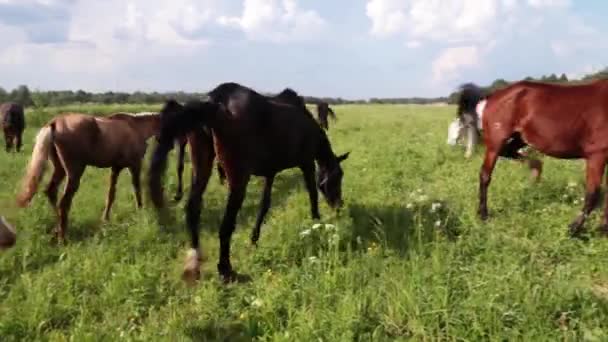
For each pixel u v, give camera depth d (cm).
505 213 776
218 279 578
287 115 655
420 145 1667
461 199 862
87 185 1134
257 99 613
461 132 1445
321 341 404
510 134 761
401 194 925
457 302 449
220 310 497
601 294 494
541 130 720
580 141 693
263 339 425
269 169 653
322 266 562
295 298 490
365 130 2625
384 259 593
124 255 662
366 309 462
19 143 1836
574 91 703
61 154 770
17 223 786
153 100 6750
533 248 611
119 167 884
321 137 746
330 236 633
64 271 585
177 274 600
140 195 928
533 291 448
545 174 987
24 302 504
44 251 676
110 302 518
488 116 780
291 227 713
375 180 1051
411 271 528
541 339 390
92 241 718
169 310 502
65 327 483
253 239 688
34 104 3450
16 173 1287
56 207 809
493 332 408
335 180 791
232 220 587
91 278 573
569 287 461
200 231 773
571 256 606
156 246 697
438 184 1023
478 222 720
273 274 576
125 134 871
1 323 456
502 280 478
